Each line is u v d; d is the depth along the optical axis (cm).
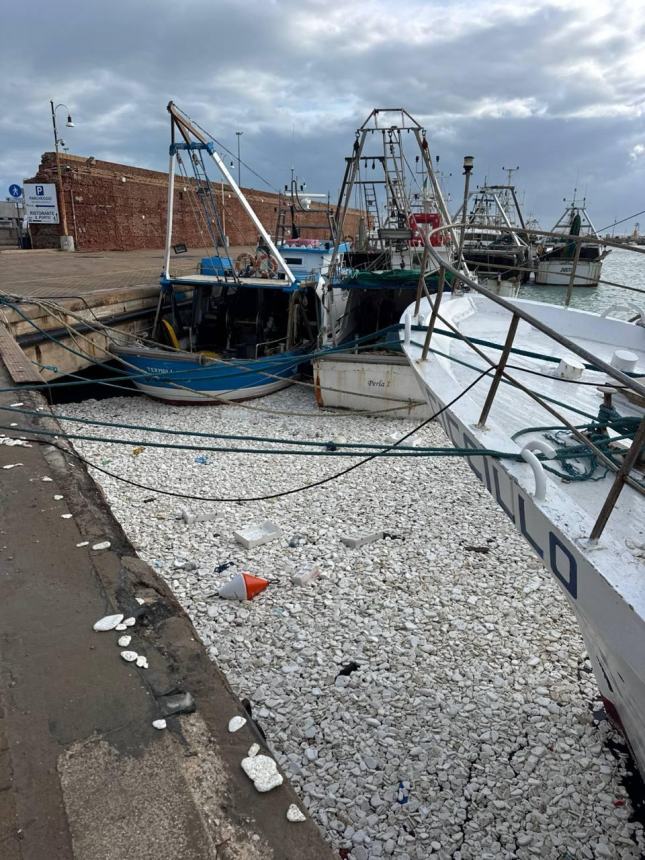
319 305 1309
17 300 993
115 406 1233
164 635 289
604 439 368
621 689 341
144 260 2353
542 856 353
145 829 196
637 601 237
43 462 473
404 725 441
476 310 822
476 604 582
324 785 392
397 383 1106
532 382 547
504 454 337
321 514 758
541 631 547
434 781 397
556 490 310
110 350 1206
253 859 188
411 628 545
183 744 228
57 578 330
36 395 629
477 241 3203
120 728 234
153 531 707
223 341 1364
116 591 320
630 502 327
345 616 560
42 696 250
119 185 3084
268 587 600
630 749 386
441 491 827
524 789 394
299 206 1680
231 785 212
